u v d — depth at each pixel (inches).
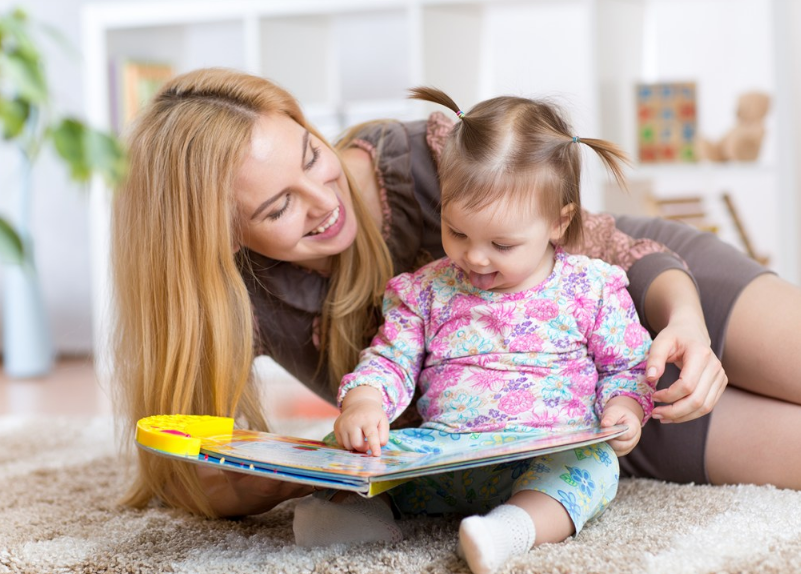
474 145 43.0
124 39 120.3
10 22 95.3
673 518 43.0
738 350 49.8
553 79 115.1
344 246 48.3
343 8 108.5
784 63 98.3
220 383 46.7
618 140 105.3
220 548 43.4
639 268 49.8
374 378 44.5
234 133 45.2
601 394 44.0
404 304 47.4
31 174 132.0
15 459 68.4
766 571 35.1
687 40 116.6
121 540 45.2
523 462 42.6
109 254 51.9
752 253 98.6
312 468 36.0
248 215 45.9
